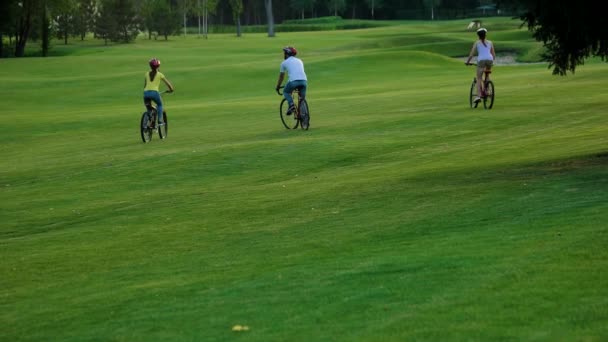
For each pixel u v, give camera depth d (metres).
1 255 28.72
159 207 36.78
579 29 33.16
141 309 19.36
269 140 56.28
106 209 37.69
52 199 41.75
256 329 16.64
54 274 24.95
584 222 22.91
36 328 18.77
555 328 14.71
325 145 52.47
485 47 67.12
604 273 17.72
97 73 153.88
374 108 75.06
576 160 37.25
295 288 19.61
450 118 62.44
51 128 80.00
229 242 27.23
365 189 35.72
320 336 15.69
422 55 155.75
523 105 68.81
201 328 17.14
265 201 35.25
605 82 86.62
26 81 138.12
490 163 40.06
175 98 121.19
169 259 25.39
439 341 14.67
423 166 42.03
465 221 25.80
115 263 25.72
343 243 24.75
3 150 65.75
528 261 19.27
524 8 34.62
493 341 14.40
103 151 59.19
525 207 26.75
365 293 18.33
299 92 61.88
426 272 19.48
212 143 57.88
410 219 27.41
